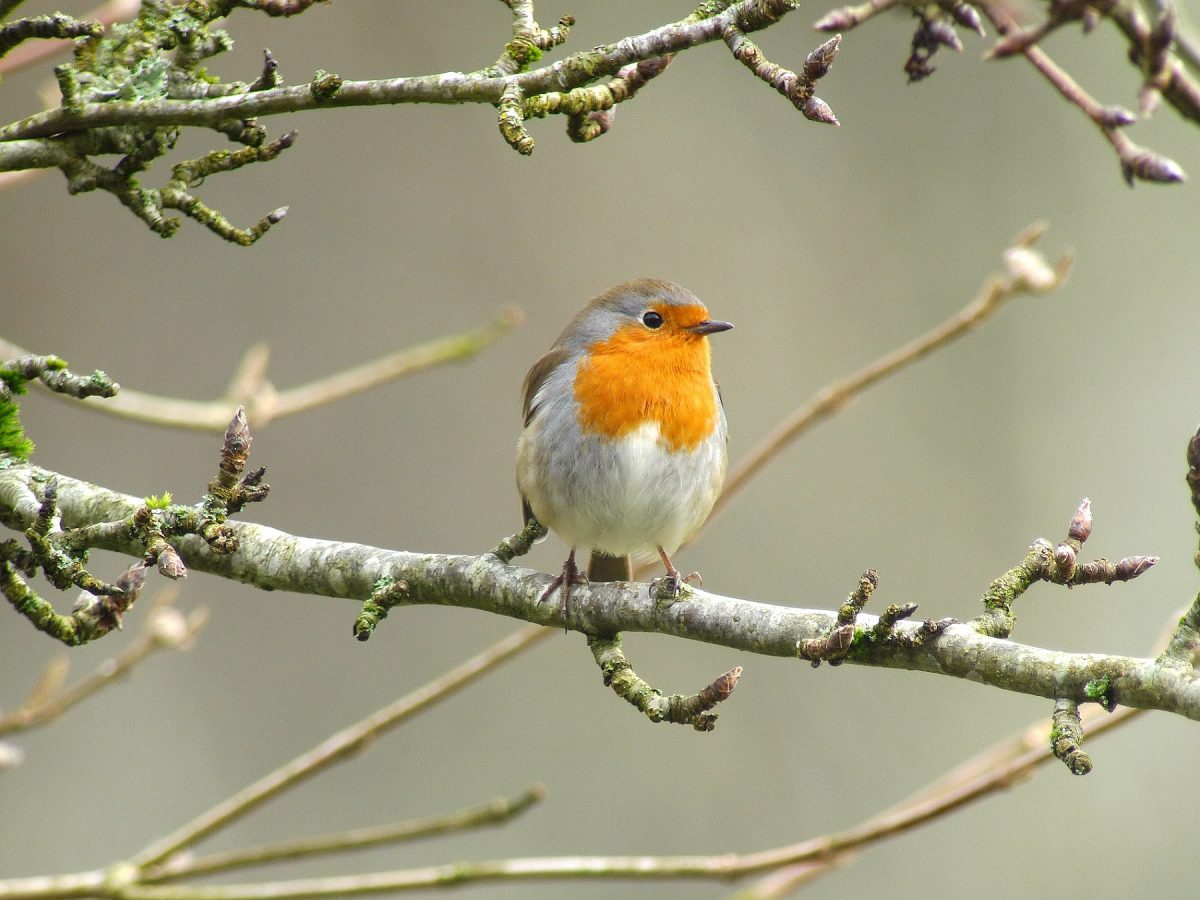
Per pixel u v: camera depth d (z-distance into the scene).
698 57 15.14
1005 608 4.85
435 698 7.12
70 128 5.56
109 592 5.09
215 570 6.03
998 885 12.17
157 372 13.05
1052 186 14.64
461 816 6.77
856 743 12.67
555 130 14.61
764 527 13.39
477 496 13.20
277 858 6.63
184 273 13.41
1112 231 14.55
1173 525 13.56
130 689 12.27
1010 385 14.19
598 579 9.06
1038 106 14.85
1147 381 14.15
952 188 14.72
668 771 12.54
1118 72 14.85
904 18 5.54
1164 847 12.40
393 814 12.15
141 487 12.59
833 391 8.03
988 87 14.96
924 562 13.41
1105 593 13.38
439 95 5.14
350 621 12.87
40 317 13.02
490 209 14.23
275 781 6.87
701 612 5.46
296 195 13.83
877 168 14.82
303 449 13.07
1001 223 14.52
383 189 14.08
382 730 7.07
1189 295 14.38
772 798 12.44
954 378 14.20
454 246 14.02
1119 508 13.65
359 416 13.27
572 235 14.25
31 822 11.71
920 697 12.92
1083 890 12.19
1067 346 14.29
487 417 13.48
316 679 12.58
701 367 8.05
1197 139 14.63
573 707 12.84
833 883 12.09
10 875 11.49
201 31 5.79
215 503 5.04
